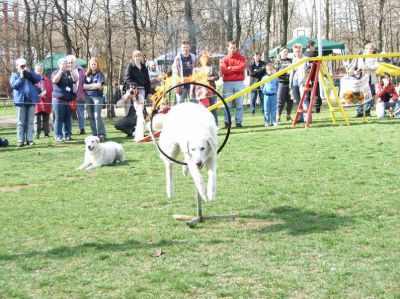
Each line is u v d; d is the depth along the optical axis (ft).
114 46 125.08
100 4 101.91
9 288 15.11
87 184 28.25
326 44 93.91
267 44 92.12
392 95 50.57
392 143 35.65
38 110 50.39
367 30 147.23
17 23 103.04
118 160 34.68
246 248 17.75
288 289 14.40
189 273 15.70
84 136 49.42
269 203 23.11
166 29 93.20
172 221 21.20
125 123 47.21
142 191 26.14
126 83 43.60
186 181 27.84
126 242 18.84
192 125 19.12
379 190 24.26
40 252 18.15
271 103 48.26
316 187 25.27
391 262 15.94
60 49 124.06
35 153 39.60
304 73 49.47
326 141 37.70
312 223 20.16
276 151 34.83
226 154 34.55
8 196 26.21
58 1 88.22
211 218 21.29
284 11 90.84
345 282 14.69
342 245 17.56
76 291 14.84
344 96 46.60
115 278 15.62
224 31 104.68
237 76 48.03
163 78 51.21
